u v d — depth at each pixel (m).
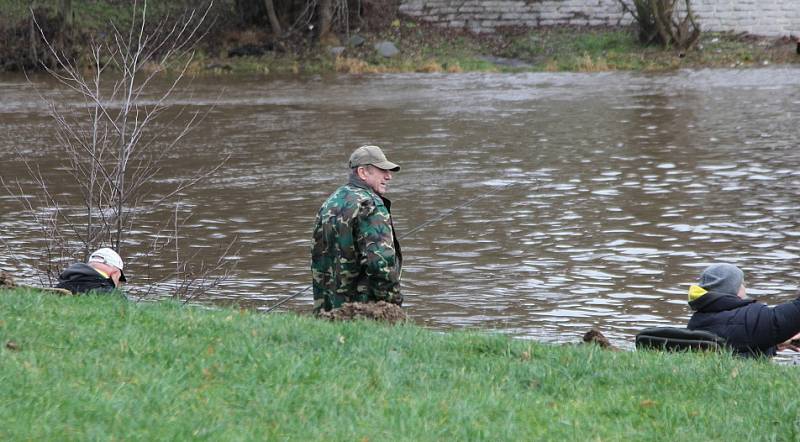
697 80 80.88
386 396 11.86
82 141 28.70
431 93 76.94
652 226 33.22
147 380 11.69
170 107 68.62
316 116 64.25
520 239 31.78
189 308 16.78
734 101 66.44
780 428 11.66
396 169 17.27
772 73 83.69
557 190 39.31
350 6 105.12
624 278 27.36
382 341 14.27
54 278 25.95
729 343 15.45
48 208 36.16
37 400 10.66
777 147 48.22
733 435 11.41
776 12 98.62
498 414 11.60
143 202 37.66
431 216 35.19
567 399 12.48
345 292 17.02
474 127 57.75
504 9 104.56
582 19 102.44
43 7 98.19
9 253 29.81
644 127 56.06
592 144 50.69
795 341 15.98
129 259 29.64
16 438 9.72
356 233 16.91
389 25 104.56
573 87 79.12
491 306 24.94
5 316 14.39
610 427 11.48
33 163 46.75
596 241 31.39
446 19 104.81
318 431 10.57
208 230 33.44
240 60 99.50
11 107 69.31
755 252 29.78
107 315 15.07
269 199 38.44
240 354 13.13
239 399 11.42
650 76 85.56
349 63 97.50
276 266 28.95
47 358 12.32
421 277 27.72
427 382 12.57
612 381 13.23
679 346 15.38
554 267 28.53
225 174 43.81
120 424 10.24
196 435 10.11
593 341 15.79
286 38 103.00
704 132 53.56
